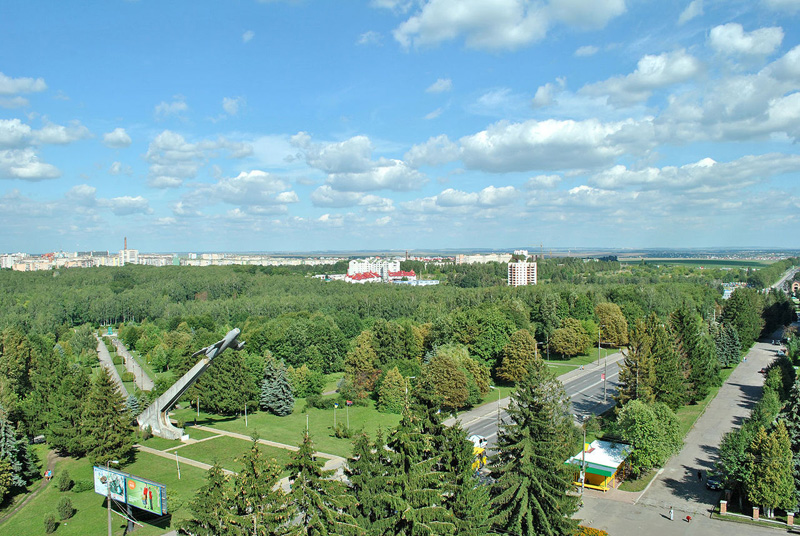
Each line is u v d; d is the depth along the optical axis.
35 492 62.06
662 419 70.06
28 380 104.75
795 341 136.62
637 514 58.09
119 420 69.31
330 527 37.75
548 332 150.12
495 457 49.09
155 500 49.22
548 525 44.56
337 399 103.62
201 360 80.19
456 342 123.56
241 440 80.12
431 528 38.34
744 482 58.09
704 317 193.88
